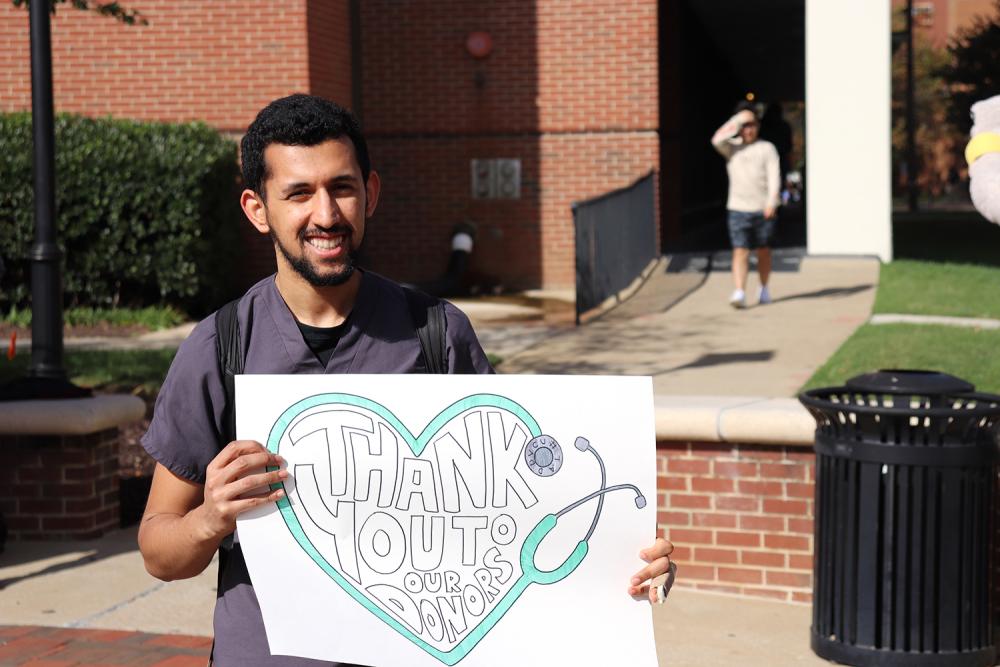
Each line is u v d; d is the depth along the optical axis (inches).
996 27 1449.3
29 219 496.1
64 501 259.3
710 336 438.6
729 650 197.5
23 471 259.9
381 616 94.7
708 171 1098.7
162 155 496.1
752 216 490.6
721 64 1250.6
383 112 640.4
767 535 222.7
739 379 360.5
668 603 221.0
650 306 516.1
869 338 396.8
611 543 91.7
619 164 626.5
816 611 194.1
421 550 94.0
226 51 556.4
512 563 93.0
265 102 556.4
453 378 93.1
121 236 496.7
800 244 768.9
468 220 637.9
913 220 1233.4
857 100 617.9
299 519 94.9
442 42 633.0
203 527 91.0
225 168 526.9
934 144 2566.4
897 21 2578.7
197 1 555.5
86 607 215.2
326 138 90.2
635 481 91.2
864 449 183.6
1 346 438.3
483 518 93.2
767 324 454.9
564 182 630.5
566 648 92.8
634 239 587.8
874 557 184.5
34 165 264.8
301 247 91.3
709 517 226.1
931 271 575.2
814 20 617.6
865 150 619.2
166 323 498.9
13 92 573.0
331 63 584.7
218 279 529.3
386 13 634.8
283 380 94.1
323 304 95.8
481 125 633.6
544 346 436.1
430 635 94.6
